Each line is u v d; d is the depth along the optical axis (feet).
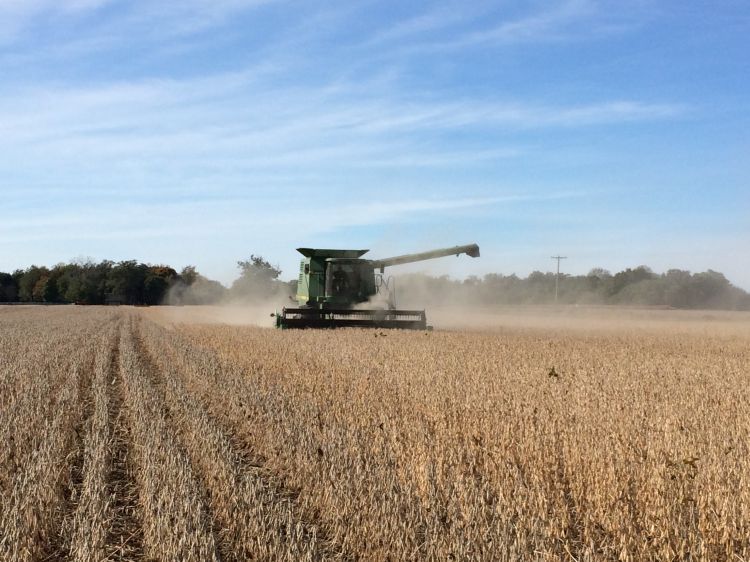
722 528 22.57
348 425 37.58
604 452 29.91
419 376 52.70
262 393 47.98
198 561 21.65
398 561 21.90
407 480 27.96
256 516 24.73
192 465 31.94
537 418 37.37
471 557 20.99
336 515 24.94
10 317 185.37
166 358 72.43
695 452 30.42
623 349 79.66
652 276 376.89
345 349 70.79
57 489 28.63
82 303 396.78
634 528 23.34
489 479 28.58
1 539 23.52
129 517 27.02
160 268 421.18
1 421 39.93
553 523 23.90
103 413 42.65
